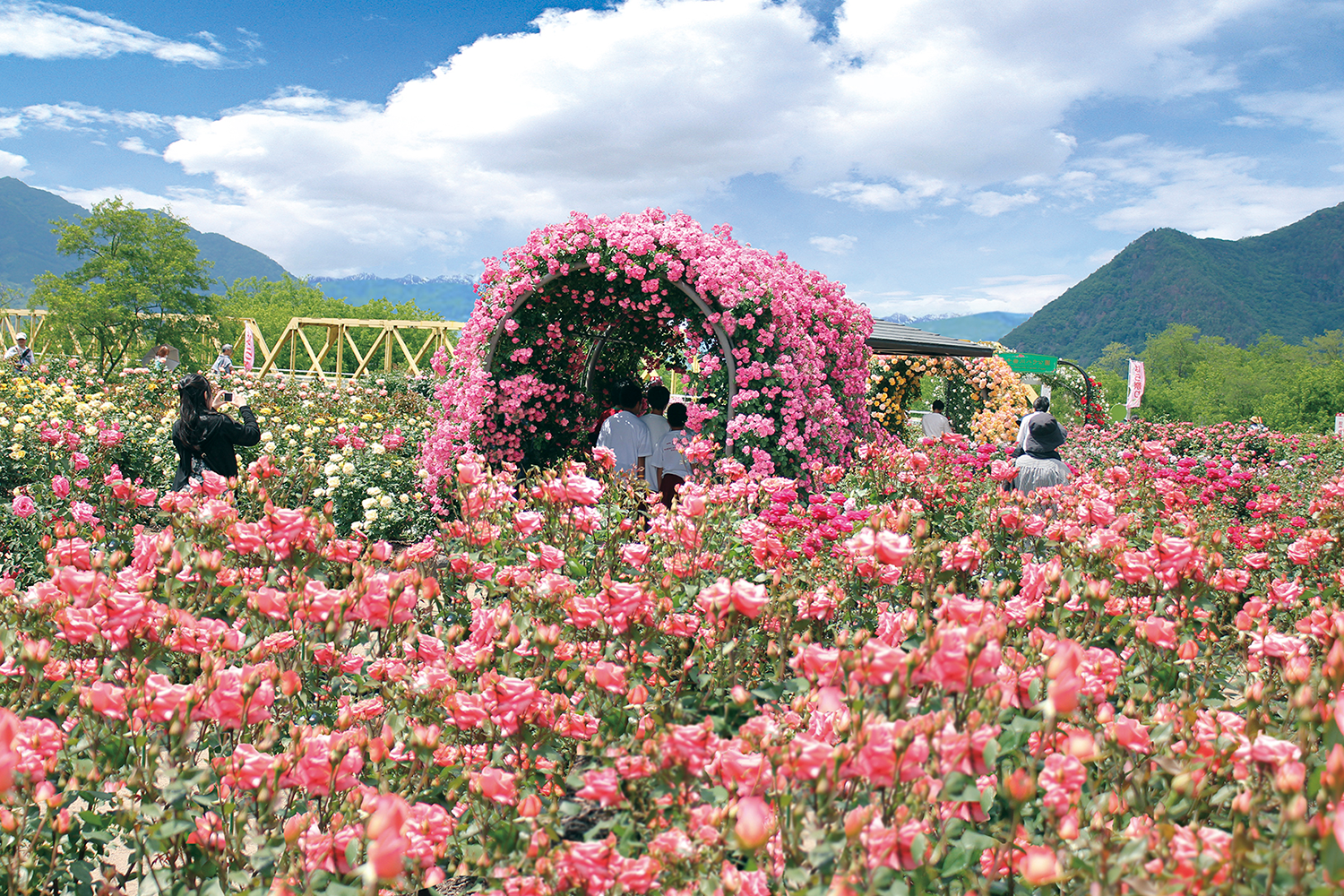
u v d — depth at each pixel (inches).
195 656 80.4
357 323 860.0
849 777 58.4
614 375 304.3
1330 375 1503.4
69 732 77.1
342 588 97.3
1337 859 44.1
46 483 234.2
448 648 81.7
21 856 65.4
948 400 703.7
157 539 93.1
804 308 243.8
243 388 465.1
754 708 78.5
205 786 67.0
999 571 141.1
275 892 53.1
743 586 80.7
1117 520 120.0
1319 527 145.6
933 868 56.2
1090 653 76.9
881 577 102.5
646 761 68.2
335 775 64.7
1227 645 102.5
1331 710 58.4
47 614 81.7
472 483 115.9
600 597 87.4
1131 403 898.7
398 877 61.0
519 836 67.2
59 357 731.4
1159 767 63.0
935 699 68.2
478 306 246.1
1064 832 53.9
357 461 284.4
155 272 842.8
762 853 60.0
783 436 221.0
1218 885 49.3
